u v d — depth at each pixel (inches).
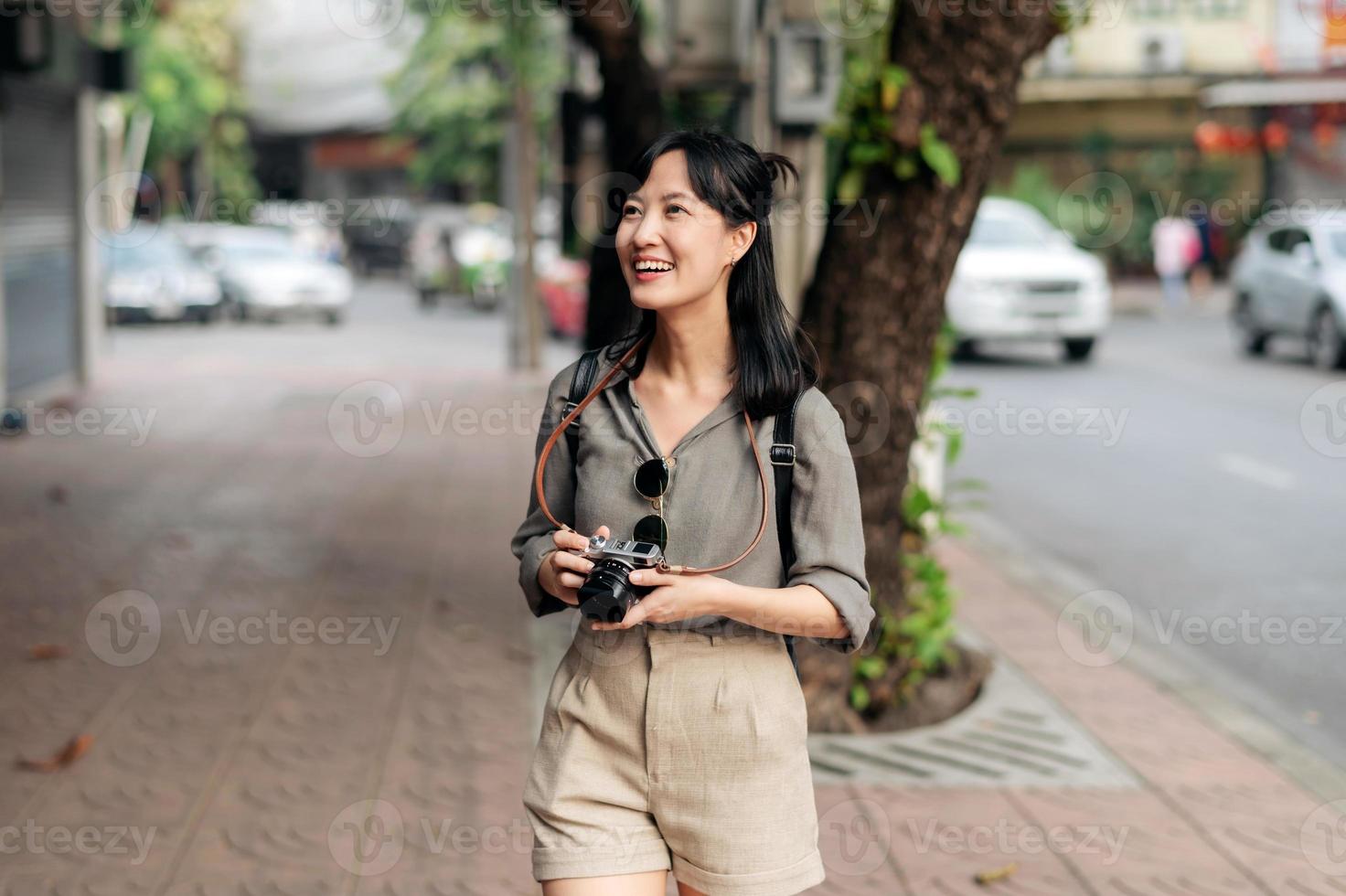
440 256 1127.6
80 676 224.8
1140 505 403.5
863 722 211.6
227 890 152.6
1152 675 242.8
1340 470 456.8
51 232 574.6
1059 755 201.5
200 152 1409.9
